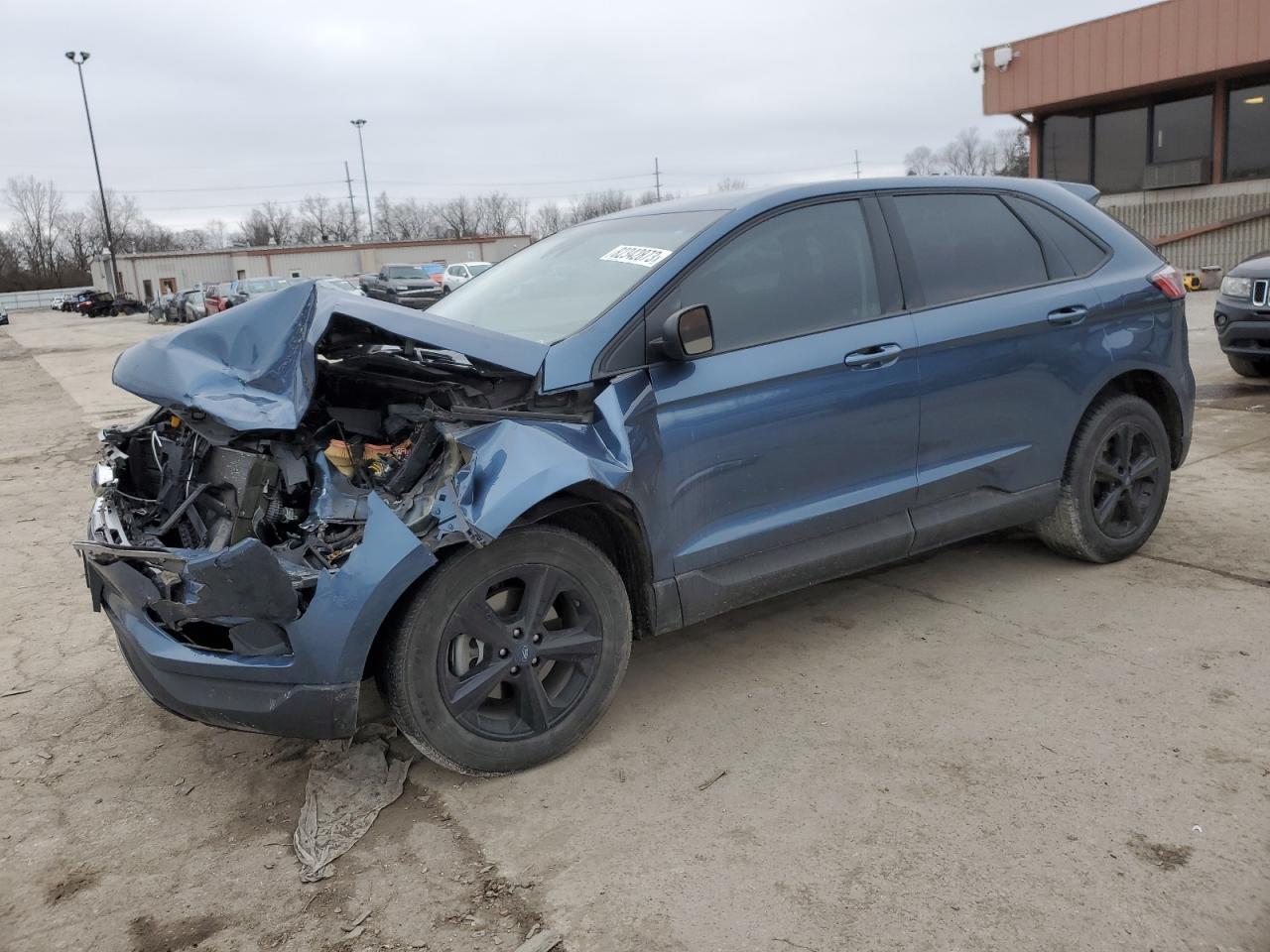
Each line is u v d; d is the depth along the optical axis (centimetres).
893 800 274
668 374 313
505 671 290
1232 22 1816
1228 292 833
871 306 359
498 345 292
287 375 284
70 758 329
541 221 9575
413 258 5766
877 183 376
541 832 270
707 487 321
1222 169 1975
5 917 249
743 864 251
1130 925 220
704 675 361
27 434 1068
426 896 247
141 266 6041
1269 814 257
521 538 284
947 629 388
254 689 266
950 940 219
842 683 348
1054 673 344
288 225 10362
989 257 395
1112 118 2145
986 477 391
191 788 306
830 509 348
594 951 223
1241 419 736
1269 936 215
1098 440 423
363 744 323
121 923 244
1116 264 430
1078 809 264
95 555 283
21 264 10000
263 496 290
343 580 260
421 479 291
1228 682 330
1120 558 449
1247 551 452
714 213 350
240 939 236
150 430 352
